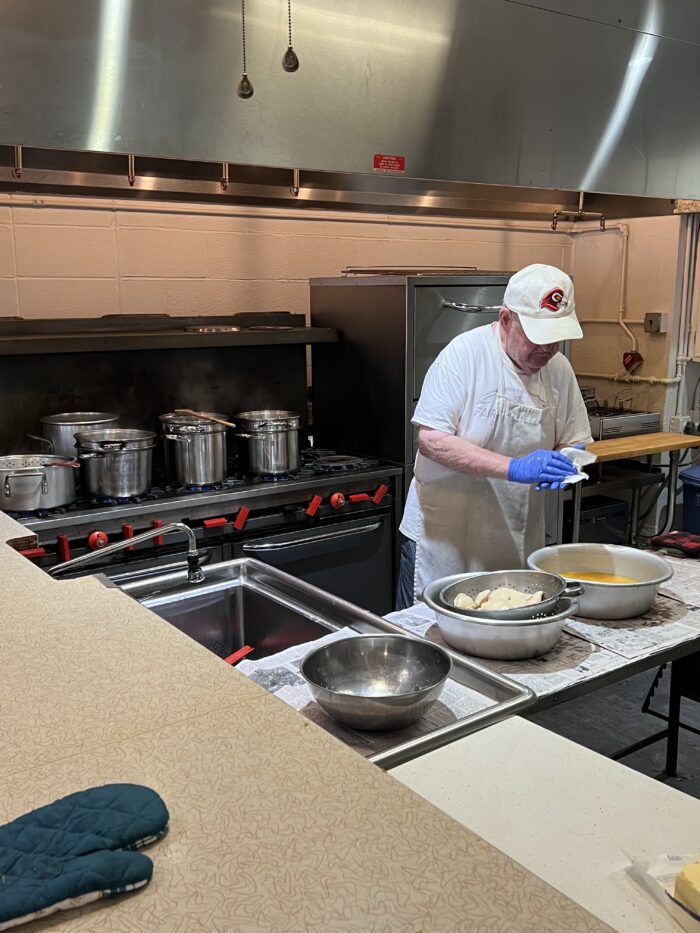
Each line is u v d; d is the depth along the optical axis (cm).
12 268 336
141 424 332
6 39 197
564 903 65
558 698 156
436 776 121
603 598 189
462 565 264
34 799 78
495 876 68
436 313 332
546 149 284
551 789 118
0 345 269
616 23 289
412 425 335
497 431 249
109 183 303
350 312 354
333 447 376
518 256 486
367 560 334
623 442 417
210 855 70
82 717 95
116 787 76
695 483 431
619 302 488
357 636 154
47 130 205
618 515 425
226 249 383
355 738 132
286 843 72
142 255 363
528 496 259
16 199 332
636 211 398
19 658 111
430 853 71
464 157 267
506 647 167
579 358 518
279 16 229
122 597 136
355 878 67
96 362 318
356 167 248
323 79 239
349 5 239
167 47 216
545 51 276
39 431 310
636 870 100
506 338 242
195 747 88
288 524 313
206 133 225
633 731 295
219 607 199
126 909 64
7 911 61
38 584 143
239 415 334
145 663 110
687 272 461
